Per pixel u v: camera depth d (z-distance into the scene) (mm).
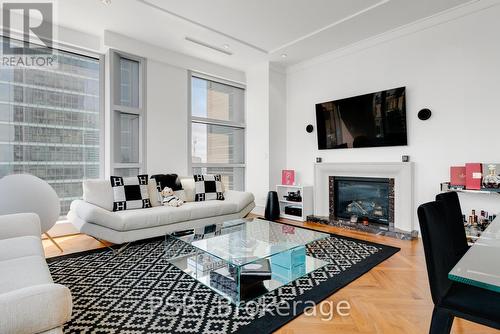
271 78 4980
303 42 4164
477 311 1113
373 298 1965
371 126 3996
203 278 2182
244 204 4066
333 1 3113
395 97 3727
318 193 4570
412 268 2498
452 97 3311
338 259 2707
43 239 3400
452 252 1403
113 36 3811
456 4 3172
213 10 3297
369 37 4000
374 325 1647
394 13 3348
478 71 3127
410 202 3578
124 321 1658
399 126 3705
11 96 3365
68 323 1632
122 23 3568
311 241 2447
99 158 3988
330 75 4551
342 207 4406
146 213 3066
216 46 4293
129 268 2496
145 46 4129
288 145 5207
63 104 3721
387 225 3879
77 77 3832
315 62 4742
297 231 2785
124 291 2049
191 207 3463
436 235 1244
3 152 3311
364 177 4090
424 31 3521
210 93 5047
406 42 3686
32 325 890
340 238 3457
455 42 3281
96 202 3152
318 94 4730
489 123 3055
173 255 2756
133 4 3135
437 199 1579
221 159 5180
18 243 1702
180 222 3346
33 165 3498
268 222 3182
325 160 4641
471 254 1256
